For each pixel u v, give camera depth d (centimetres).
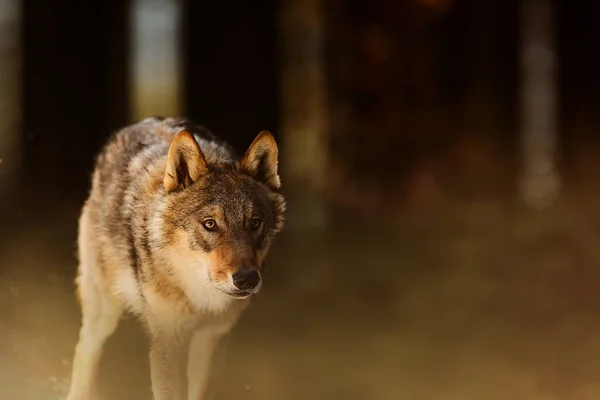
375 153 1786
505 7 1919
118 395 743
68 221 1237
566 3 1878
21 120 1566
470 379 1150
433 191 1753
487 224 1634
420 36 1798
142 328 687
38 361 841
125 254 661
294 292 1412
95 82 1579
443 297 1378
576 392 1112
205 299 638
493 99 1880
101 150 761
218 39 1667
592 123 1830
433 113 1797
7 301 967
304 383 1109
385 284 1448
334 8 1806
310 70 2191
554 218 1622
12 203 1446
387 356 1199
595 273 1411
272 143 659
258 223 636
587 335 1236
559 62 1934
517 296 1373
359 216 1725
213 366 680
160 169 664
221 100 1664
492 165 1812
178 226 625
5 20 2123
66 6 1552
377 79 1788
